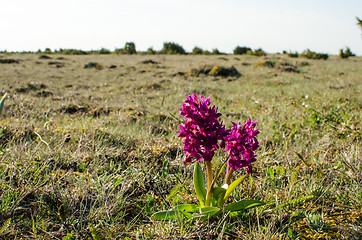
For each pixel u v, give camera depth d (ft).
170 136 3.52
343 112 3.95
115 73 13.60
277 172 2.53
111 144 2.99
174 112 4.79
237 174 2.51
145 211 2.04
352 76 11.35
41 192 2.10
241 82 10.89
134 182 2.26
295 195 2.21
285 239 1.80
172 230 1.85
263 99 7.03
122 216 1.97
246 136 1.81
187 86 9.21
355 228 1.82
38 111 4.43
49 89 8.39
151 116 4.47
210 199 1.92
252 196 2.21
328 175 2.40
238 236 1.84
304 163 2.51
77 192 2.11
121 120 4.23
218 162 2.64
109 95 7.47
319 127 3.69
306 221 1.93
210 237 1.82
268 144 3.23
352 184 2.26
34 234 1.78
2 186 2.08
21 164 2.36
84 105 5.56
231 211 1.96
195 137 1.76
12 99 5.08
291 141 3.30
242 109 5.60
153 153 2.84
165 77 12.17
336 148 2.94
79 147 2.75
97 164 2.53
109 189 2.17
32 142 2.76
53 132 3.17
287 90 8.21
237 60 22.91
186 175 2.52
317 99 6.00
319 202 2.14
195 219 1.91
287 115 4.50
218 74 12.68
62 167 2.51
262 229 1.86
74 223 1.85
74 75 12.56
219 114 1.77
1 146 2.63
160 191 2.27
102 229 1.86
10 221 1.84
